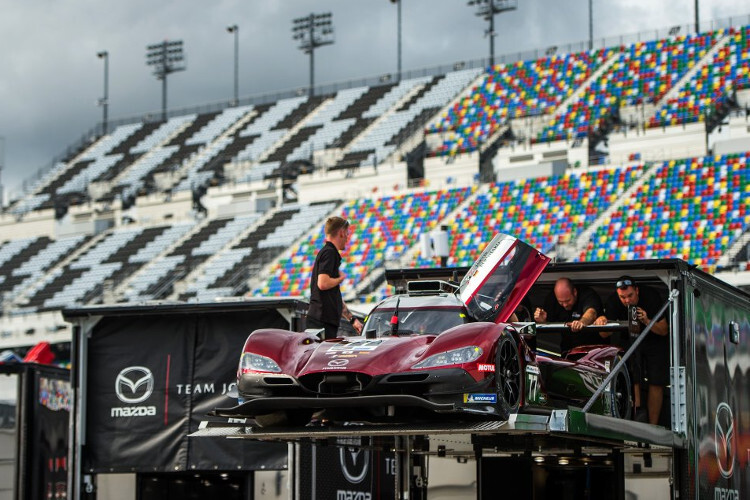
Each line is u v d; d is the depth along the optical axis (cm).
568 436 786
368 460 1245
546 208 4072
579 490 1060
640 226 3800
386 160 4953
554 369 913
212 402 1172
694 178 3928
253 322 1171
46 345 1538
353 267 4156
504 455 1072
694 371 924
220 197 5225
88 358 1208
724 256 3531
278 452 1159
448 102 5338
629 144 4350
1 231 5741
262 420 885
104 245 5153
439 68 5722
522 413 836
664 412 1054
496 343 813
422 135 5075
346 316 1012
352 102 5762
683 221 3750
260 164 5391
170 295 4450
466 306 916
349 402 800
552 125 4791
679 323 918
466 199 4309
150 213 5381
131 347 1204
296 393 845
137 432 1188
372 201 4562
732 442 1009
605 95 4872
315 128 5606
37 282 4991
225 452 1166
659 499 1027
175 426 1177
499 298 922
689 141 4253
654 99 4691
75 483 1179
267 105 6128
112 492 1220
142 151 6100
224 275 4444
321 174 4906
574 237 3856
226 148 5756
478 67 5591
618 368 877
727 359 1016
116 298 4559
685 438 898
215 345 1180
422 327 902
